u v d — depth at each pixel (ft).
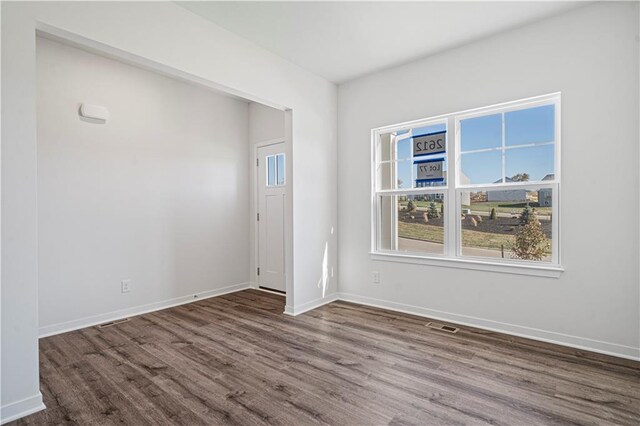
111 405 6.56
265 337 10.04
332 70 12.67
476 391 6.95
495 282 10.28
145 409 6.43
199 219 14.51
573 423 5.91
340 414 6.24
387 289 12.77
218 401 6.68
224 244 15.52
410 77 11.98
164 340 9.84
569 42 8.98
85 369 8.03
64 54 10.62
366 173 13.28
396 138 12.85
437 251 11.82
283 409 6.41
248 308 13.10
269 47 10.85
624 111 8.29
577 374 7.57
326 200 13.65
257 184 16.42
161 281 13.14
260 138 16.20
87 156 11.15
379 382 7.36
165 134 13.32
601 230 8.62
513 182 10.19
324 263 13.55
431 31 9.91
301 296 12.53
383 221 13.20
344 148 13.94
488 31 9.95
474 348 9.05
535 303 9.60
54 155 10.42
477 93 10.53
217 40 9.51
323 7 8.68
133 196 12.32
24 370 6.20
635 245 8.22
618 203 8.39
